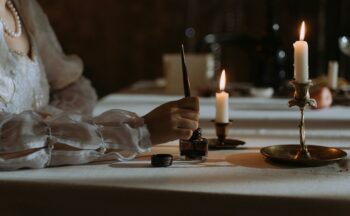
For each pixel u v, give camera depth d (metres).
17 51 1.32
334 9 4.24
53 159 1.08
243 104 1.95
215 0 4.39
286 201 0.92
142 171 1.06
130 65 4.63
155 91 2.47
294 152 1.17
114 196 0.97
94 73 4.67
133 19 4.56
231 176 1.03
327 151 1.15
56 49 1.57
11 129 1.06
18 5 1.43
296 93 1.10
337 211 0.91
